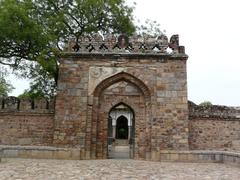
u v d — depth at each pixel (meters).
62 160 12.12
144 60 13.49
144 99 13.43
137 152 13.02
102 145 13.12
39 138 13.30
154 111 13.05
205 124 13.82
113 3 17.53
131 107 13.45
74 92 13.20
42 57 12.07
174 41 13.72
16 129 13.41
